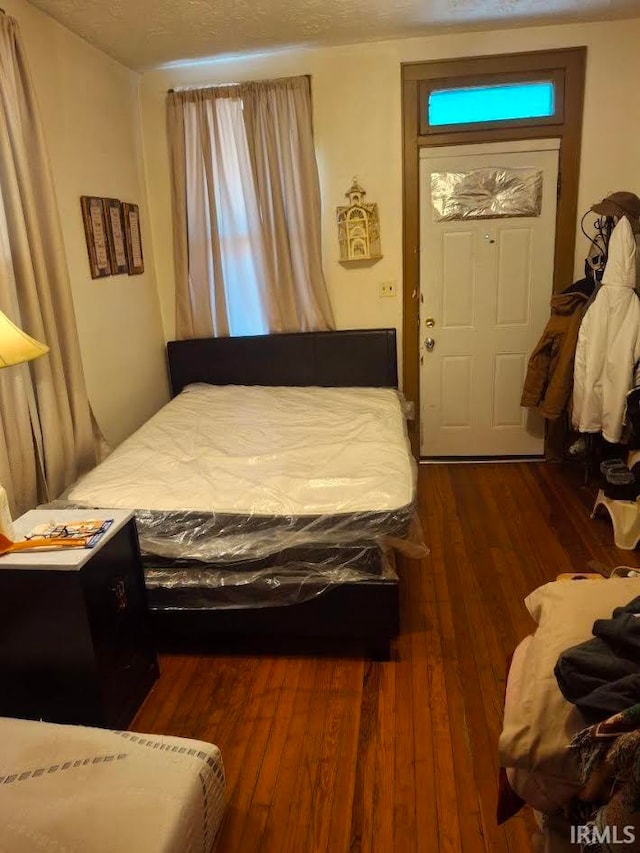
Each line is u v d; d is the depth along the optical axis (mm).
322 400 3619
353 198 3896
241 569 2293
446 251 3947
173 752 1517
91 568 1852
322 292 4023
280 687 2250
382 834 1685
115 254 3521
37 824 1288
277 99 3732
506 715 1257
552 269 3910
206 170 3855
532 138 3711
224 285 4078
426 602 2703
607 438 3385
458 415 4227
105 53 3441
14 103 2445
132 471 2615
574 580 1506
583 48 3545
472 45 3605
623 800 961
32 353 1903
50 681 1918
